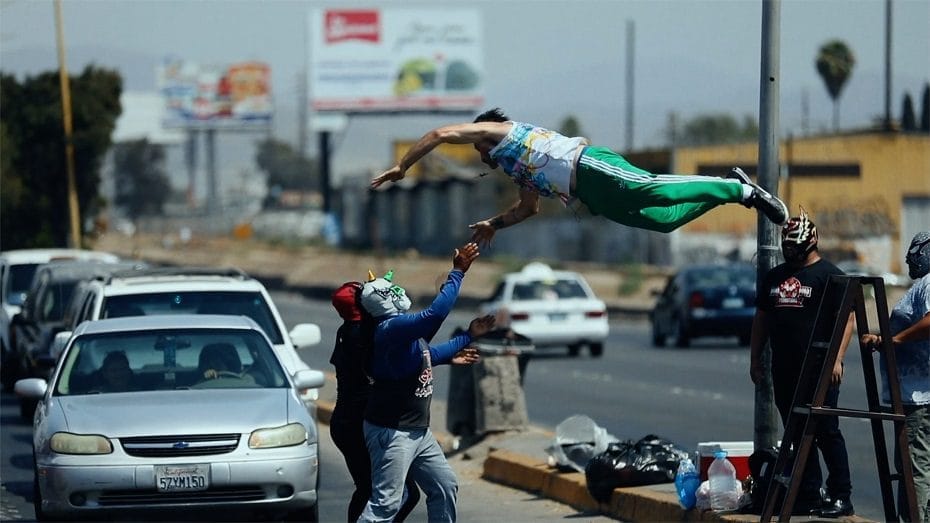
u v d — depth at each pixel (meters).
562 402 59.91
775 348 27.20
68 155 126.38
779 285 27.06
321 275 190.88
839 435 27.17
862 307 26.03
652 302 132.75
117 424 30.64
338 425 28.44
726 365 77.19
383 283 26.14
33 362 56.50
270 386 33.78
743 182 22.81
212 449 30.59
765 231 29.23
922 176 165.75
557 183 22.47
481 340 46.06
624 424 51.50
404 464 25.70
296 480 30.89
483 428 45.50
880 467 27.02
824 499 27.45
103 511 30.17
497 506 35.72
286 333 43.31
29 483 41.28
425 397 25.89
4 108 134.38
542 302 85.12
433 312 25.20
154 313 43.47
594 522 32.53
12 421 56.69
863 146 165.38
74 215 126.12
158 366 34.31
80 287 53.16
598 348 86.00
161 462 30.22
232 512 31.00
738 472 30.27
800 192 164.25
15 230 133.75
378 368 25.69
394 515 25.92
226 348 34.81
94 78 138.25
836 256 159.38
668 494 31.50
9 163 132.00
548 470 37.19
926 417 27.06
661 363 79.38
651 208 22.30
